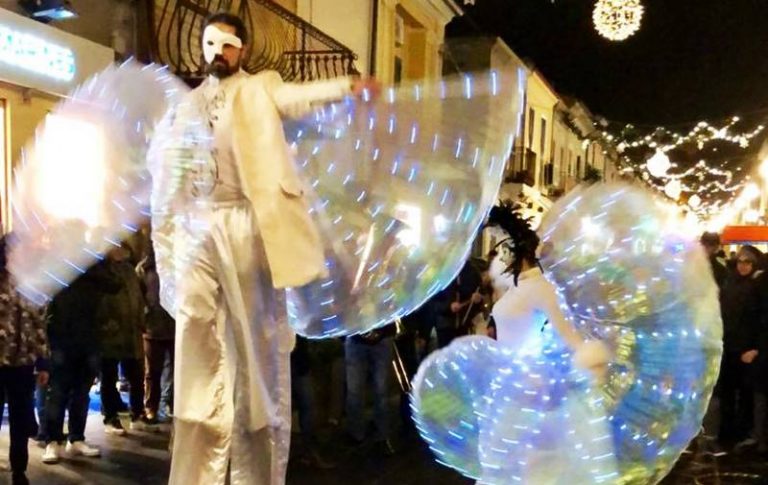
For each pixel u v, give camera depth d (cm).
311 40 1366
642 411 386
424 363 438
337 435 775
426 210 444
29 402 562
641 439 386
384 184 436
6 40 739
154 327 793
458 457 427
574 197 404
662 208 405
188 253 383
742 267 801
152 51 919
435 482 635
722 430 827
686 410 384
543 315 402
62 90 807
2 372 553
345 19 1558
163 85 434
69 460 656
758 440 779
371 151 430
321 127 417
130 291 750
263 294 391
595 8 1006
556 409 393
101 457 668
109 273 669
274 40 1198
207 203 387
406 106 430
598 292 390
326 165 426
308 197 411
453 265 456
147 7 925
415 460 702
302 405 680
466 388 426
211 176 385
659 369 385
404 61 1950
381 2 1706
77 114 458
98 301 664
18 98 773
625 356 390
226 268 380
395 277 446
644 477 392
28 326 553
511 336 410
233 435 388
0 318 544
